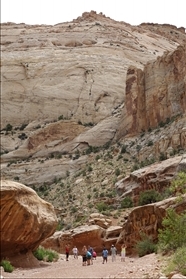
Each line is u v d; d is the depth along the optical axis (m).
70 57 115.31
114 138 78.81
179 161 50.19
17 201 24.39
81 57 114.25
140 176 52.78
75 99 105.75
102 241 42.31
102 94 103.75
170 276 17.31
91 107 102.06
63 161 78.81
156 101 71.38
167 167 50.38
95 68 110.31
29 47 124.38
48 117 106.44
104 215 48.59
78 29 138.25
